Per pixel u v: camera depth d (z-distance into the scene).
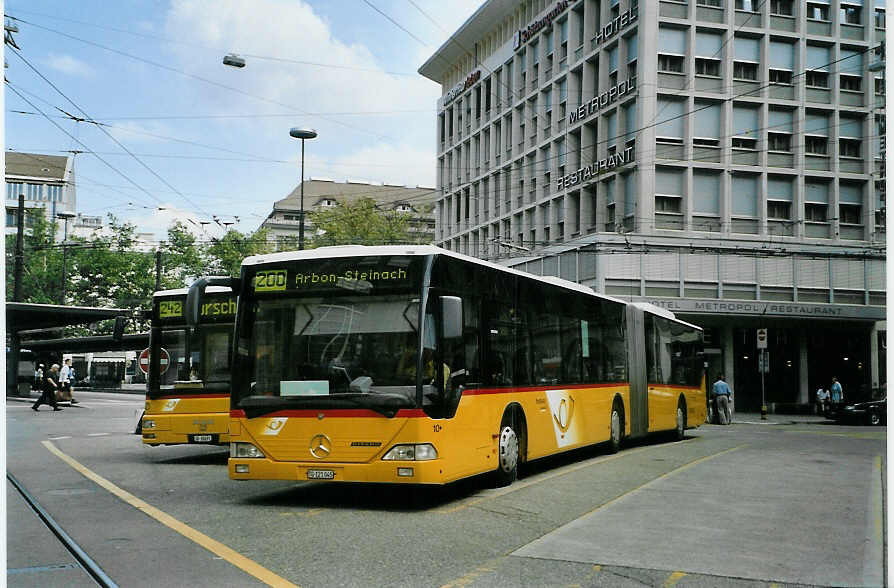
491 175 54.88
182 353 15.55
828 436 24.41
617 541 7.93
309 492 11.56
